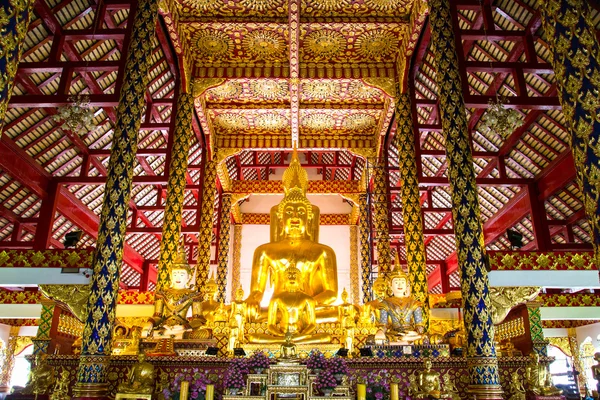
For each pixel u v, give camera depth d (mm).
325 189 22594
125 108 8930
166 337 9008
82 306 9453
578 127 5547
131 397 7387
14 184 14641
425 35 12898
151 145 17766
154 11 9883
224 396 7230
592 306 15898
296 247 11930
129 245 20984
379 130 17844
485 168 16703
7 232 16297
